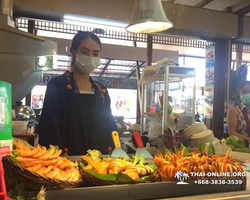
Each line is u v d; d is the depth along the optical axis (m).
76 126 1.52
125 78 6.07
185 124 2.67
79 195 0.77
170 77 2.76
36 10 2.51
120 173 0.84
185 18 2.95
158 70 2.73
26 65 2.22
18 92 2.56
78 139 1.51
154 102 3.36
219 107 3.49
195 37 3.26
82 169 0.88
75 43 1.63
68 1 2.56
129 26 1.94
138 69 5.18
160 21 1.78
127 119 6.07
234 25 3.20
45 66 2.55
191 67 2.70
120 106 6.05
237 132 2.44
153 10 1.79
